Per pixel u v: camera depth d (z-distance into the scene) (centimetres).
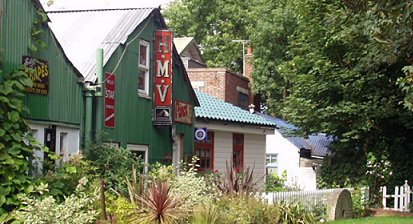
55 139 1389
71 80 1444
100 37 1664
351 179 2509
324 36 2377
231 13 4856
